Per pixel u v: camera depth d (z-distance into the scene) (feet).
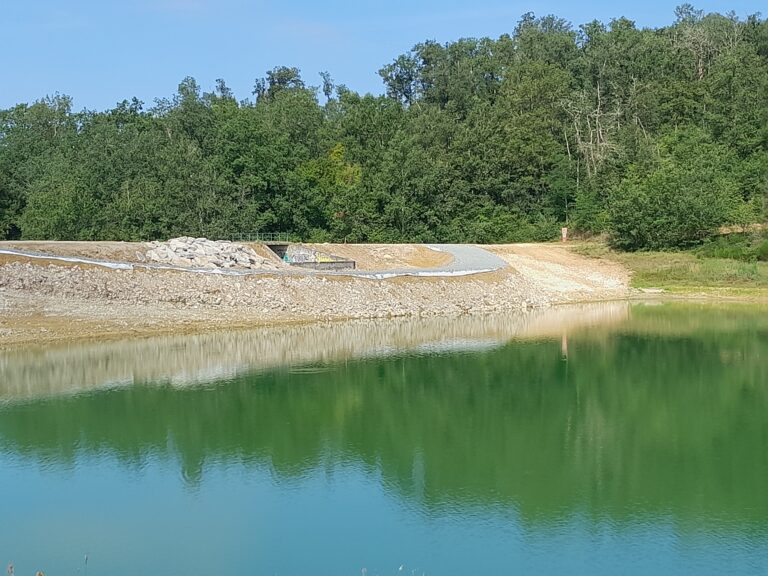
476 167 295.69
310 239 270.87
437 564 57.36
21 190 286.87
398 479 74.95
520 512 67.10
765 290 205.98
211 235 246.27
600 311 183.52
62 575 55.31
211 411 97.91
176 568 56.39
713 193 241.55
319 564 57.21
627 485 73.31
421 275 183.83
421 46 424.46
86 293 149.28
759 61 325.42
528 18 463.42
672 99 318.24
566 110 313.12
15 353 123.75
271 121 312.09
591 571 56.18
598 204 275.80
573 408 100.89
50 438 86.89
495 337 148.87
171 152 267.39
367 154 309.42
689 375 118.52
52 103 370.73
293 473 76.89
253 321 151.64
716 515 66.28
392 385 112.16
